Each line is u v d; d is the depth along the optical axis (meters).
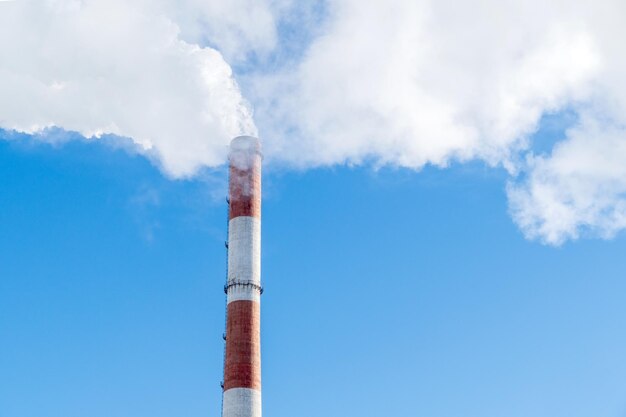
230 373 64.81
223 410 63.94
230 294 68.56
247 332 66.38
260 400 64.38
